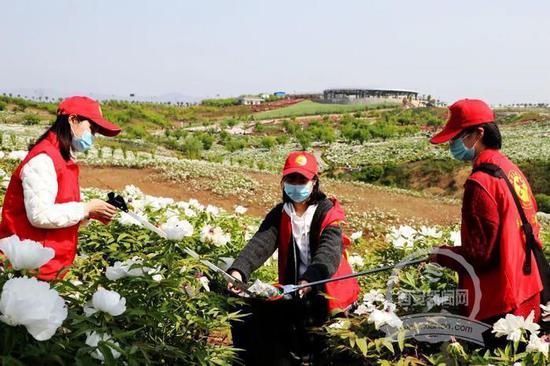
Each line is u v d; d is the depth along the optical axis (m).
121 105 96.94
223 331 3.85
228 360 3.21
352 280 3.91
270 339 3.69
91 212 3.29
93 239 4.35
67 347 2.20
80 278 3.49
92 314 2.36
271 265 4.89
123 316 2.62
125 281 2.82
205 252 4.23
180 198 21.94
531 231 3.27
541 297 3.34
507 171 3.32
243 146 60.56
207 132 76.75
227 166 28.09
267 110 127.44
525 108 110.81
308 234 3.83
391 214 20.62
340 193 23.97
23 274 2.20
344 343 3.32
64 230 3.25
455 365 2.94
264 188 23.44
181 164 26.30
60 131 3.31
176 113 113.56
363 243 5.44
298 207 3.90
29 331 1.95
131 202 5.19
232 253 4.21
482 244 3.21
